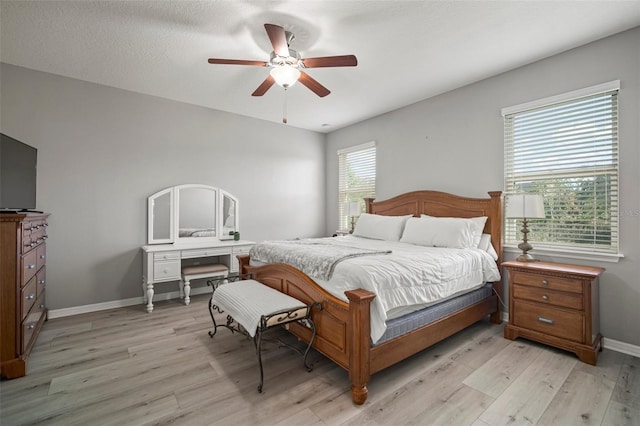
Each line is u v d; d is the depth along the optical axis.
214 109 4.33
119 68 3.08
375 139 4.68
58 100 3.23
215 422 1.64
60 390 1.92
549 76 2.87
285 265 2.58
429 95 3.84
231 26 2.37
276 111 4.45
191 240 4.13
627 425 1.62
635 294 2.40
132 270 3.72
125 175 3.66
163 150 3.92
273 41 2.04
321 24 2.34
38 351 2.46
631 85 2.42
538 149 2.98
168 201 3.96
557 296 2.45
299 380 2.05
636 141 2.40
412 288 2.15
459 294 2.72
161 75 3.25
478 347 2.56
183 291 3.88
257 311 2.05
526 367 2.22
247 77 3.29
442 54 2.81
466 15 2.24
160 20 2.29
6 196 2.37
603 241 2.58
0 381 2.02
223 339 2.71
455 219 3.26
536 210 2.66
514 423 1.64
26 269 2.26
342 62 2.28
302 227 5.33
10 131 3.01
